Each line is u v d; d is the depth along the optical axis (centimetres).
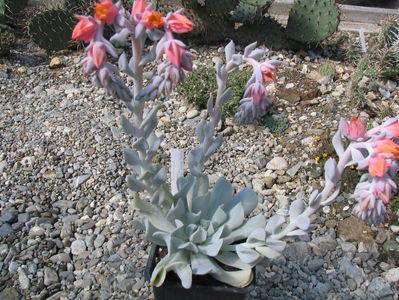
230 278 44
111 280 57
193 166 45
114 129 82
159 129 83
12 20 116
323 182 72
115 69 33
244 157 78
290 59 105
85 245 62
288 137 82
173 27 32
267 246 43
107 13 31
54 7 110
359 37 111
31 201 68
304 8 102
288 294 56
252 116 41
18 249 60
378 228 65
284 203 69
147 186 44
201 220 47
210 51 106
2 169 73
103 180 72
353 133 35
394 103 92
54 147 78
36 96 91
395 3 145
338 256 61
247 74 87
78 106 88
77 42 105
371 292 57
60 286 56
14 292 55
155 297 48
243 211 46
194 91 85
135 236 63
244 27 109
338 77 99
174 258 44
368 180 36
